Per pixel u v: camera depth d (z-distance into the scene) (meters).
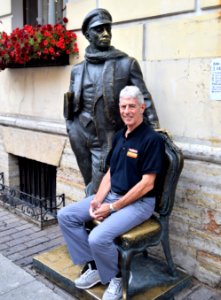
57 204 4.36
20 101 4.75
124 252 2.45
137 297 2.61
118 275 2.57
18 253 3.45
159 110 3.21
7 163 5.05
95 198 2.73
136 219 2.52
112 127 2.96
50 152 4.36
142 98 2.54
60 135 4.22
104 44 2.86
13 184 5.10
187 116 3.03
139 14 3.23
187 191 3.05
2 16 4.81
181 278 2.90
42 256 3.15
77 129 3.19
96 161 3.10
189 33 2.92
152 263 3.12
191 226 3.06
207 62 2.84
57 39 3.78
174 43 3.03
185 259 3.13
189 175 3.02
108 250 2.43
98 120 2.98
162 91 3.17
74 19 3.82
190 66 2.95
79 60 3.87
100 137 3.02
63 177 4.26
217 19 2.74
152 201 2.60
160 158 2.47
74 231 2.71
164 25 3.07
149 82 3.24
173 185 2.66
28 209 4.44
